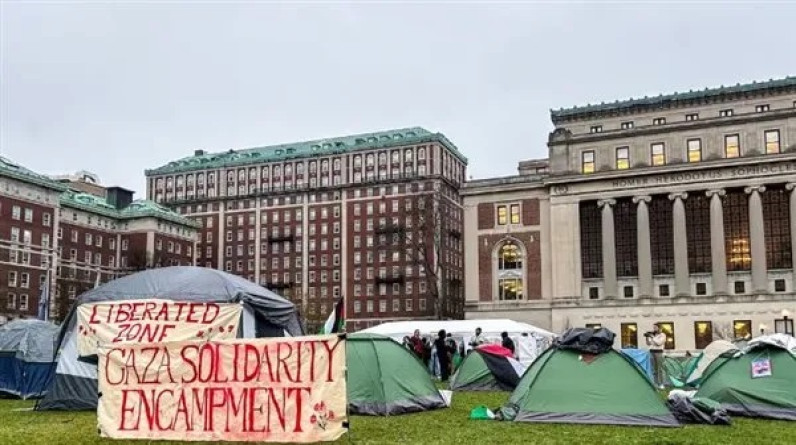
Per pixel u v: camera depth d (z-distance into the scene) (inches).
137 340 638.5
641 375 607.2
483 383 1018.1
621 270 2775.6
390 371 700.0
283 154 5128.0
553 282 2785.4
